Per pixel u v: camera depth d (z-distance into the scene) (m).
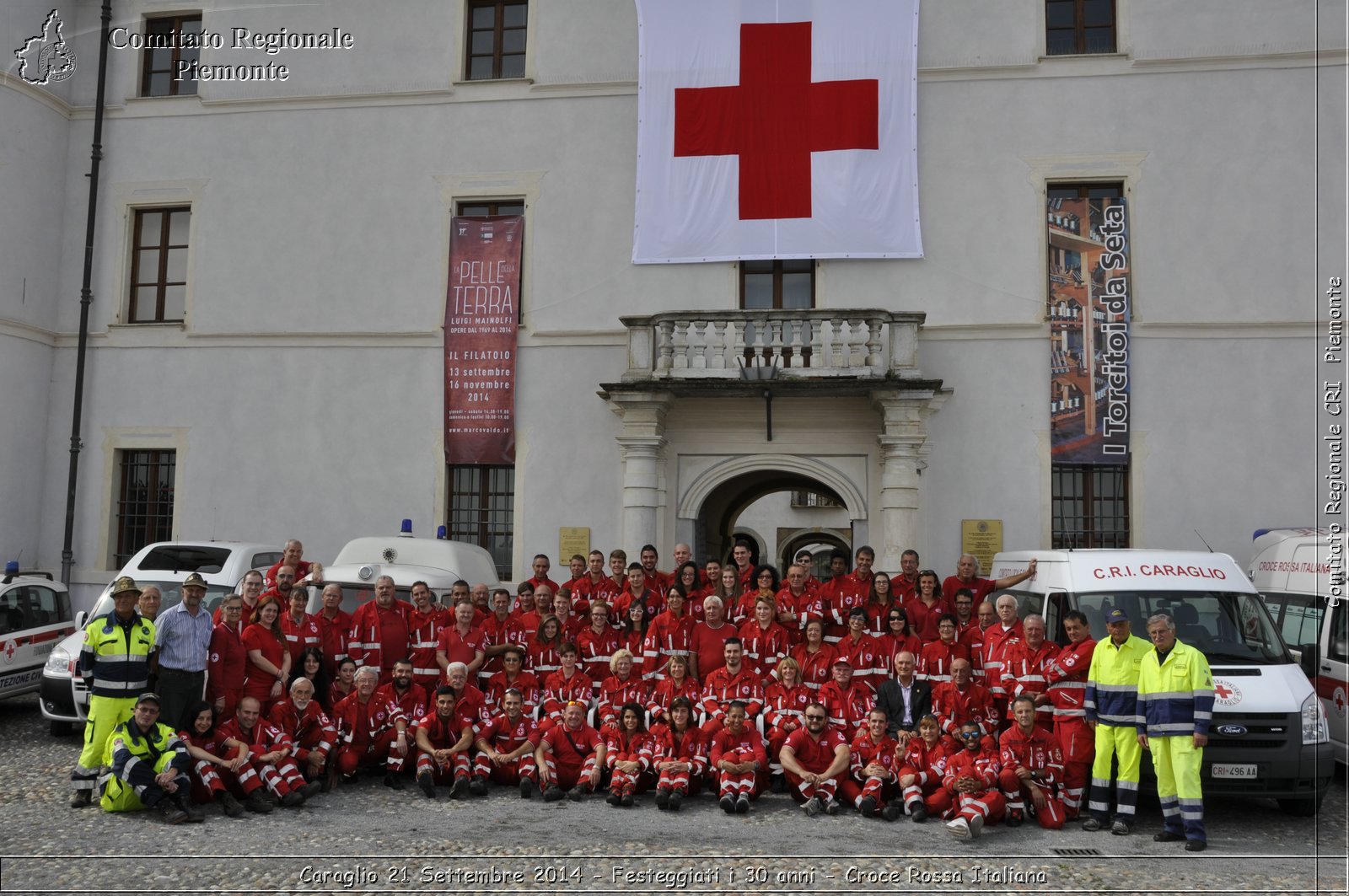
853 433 15.30
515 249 16.30
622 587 11.84
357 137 16.95
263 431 16.75
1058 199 15.56
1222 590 9.57
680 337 15.18
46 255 17.25
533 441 16.09
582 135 16.41
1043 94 15.54
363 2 17.14
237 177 17.20
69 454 17.16
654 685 10.10
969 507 15.12
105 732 8.73
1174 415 14.95
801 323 14.68
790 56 15.81
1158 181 15.25
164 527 17.09
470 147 16.67
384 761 10.09
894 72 15.62
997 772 8.50
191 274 17.16
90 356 17.33
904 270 15.53
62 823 8.15
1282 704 8.55
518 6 16.97
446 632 10.34
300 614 9.89
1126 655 8.48
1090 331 15.16
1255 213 15.06
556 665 10.47
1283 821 8.82
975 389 15.30
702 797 9.49
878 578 10.53
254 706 8.88
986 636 9.53
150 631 8.99
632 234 16.08
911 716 9.38
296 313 16.83
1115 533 15.17
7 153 16.44
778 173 15.70
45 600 13.33
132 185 17.45
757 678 9.74
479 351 16.22
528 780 9.35
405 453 16.38
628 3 16.47
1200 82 15.30
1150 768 8.61
